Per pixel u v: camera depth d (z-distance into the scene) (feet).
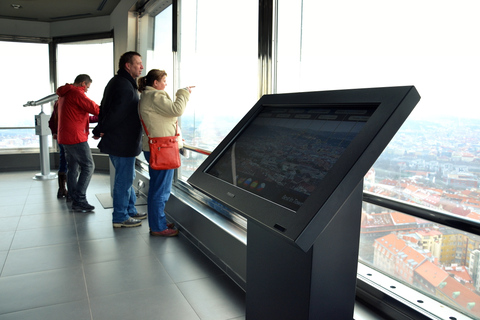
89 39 23.86
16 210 14.58
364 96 3.49
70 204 15.52
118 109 11.31
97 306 7.61
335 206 3.00
